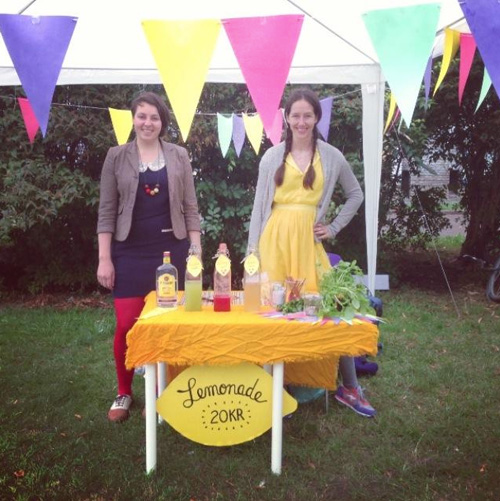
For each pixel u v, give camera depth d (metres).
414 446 2.83
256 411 2.56
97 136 5.64
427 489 2.42
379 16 1.92
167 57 2.02
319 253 3.12
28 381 3.69
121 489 2.40
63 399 3.42
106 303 6.09
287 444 2.83
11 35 1.90
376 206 4.65
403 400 3.42
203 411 2.55
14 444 2.76
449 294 6.49
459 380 3.73
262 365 2.79
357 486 2.47
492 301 6.09
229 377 2.53
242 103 5.89
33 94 1.91
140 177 2.93
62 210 5.92
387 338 4.70
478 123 6.70
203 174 6.23
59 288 6.67
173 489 2.41
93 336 4.77
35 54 1.91
